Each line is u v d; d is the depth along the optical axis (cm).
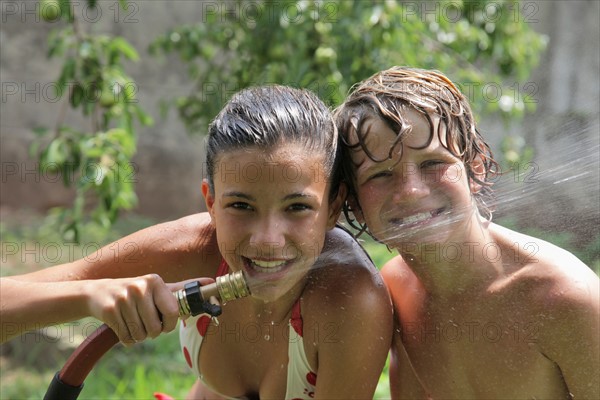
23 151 663
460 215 180
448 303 192
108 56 330
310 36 334
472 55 366
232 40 381
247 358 208
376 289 191
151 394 334
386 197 177
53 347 400
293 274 174
